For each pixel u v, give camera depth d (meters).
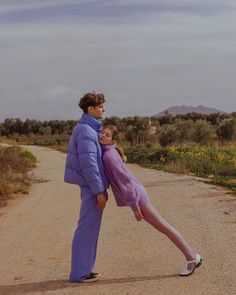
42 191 16.78
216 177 19.31
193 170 22.28
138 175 21.08
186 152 28.69
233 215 10.38
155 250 7.54
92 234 6.15
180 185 16.50
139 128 52.75
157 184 17.09
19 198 15.02
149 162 29.08
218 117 86.44
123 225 9.66
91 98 6.16
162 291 5.65
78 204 13.22
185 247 6.20
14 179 18.83
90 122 6.15
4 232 9.61
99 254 7.43
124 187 6.06
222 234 8.52
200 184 16.64
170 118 85.31
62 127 113.81
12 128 118.38
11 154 25.02
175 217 10.36
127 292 5.67
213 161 24.53
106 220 10.27
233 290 5.61
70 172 6.16
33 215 11.59
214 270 6.39
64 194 15.63
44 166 31.41
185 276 6.16
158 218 6.23
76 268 6.12
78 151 6.04
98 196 6.03
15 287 6.09
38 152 54.91
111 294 5.64
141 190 6.20
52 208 12.64
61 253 7.71
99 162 6.09
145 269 6.54
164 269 6.51
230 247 7.57
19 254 7.75
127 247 7.82
